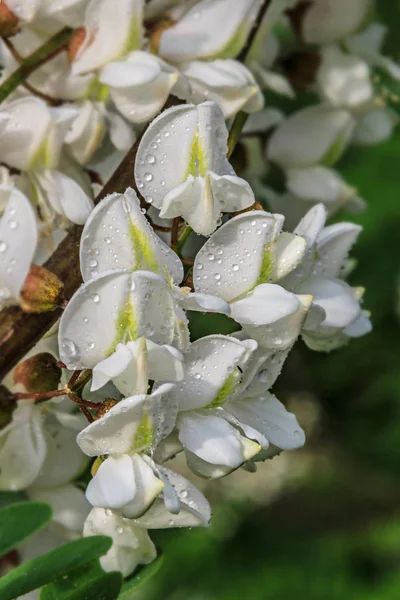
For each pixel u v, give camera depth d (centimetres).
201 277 30
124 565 31
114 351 29
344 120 39
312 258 31
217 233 30
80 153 34
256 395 31
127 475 29
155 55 34
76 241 32
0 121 32
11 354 31
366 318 33
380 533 71
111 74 33
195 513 30
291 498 85
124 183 32
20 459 33
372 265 59
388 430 75
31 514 28
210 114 30
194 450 30
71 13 33
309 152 39
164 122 30
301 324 30
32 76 34
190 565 68
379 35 39
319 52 39
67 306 29
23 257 30
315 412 81
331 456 86
